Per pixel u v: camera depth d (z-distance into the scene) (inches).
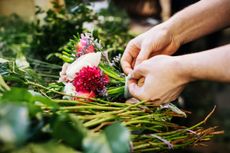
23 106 19.9
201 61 27.1
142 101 29.4
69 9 53.2
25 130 18.8
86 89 30.2
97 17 55.2
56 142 21.7
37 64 41.7
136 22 95.1
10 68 33.8
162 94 29.3
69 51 34.8
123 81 33.0
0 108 19.4
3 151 19.4
